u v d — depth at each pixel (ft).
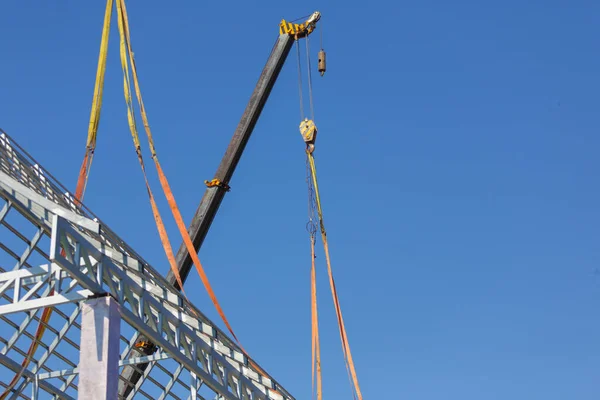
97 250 70.74
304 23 144.66
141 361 82.53
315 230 133.28
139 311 74.74
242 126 137.59
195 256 98.94
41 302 69.15
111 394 66.85
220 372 85.40
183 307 78.54
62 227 67.36
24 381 87.25
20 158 83.41
